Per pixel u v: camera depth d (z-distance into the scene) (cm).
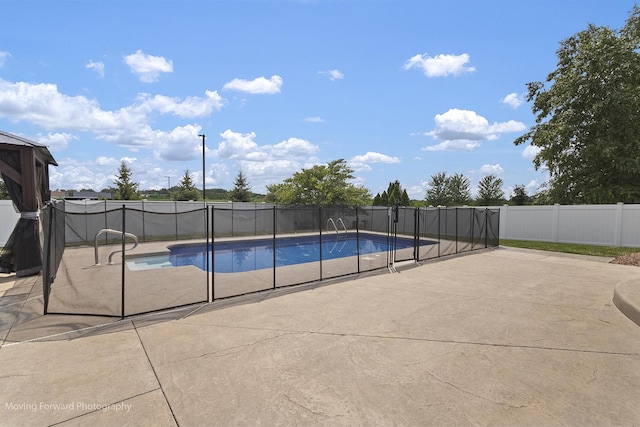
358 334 380
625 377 283
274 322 420
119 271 735
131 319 429
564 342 359
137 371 289
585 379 279
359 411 231
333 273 727
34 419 222
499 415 228
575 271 771
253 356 320
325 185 1995
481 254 1047
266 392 256
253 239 1388
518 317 443
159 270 736
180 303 498
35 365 300
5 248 691
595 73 1463
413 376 282
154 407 236
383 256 984
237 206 1622
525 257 986
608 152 1374
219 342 354
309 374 285
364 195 2173
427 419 222
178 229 1426
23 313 451
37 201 713
